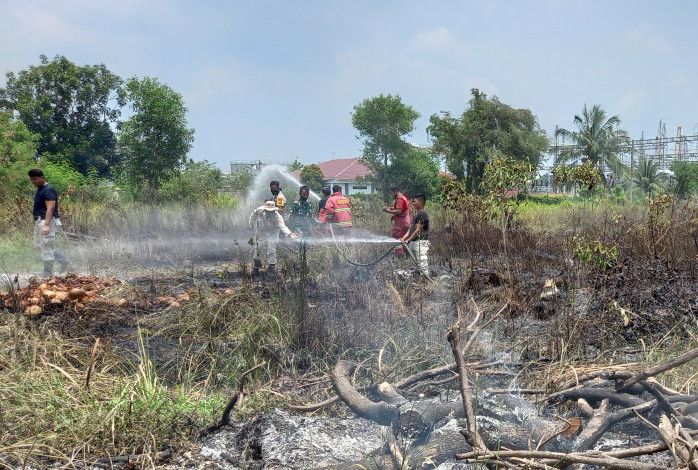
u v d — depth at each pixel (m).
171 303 7.02
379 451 3.48
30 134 23.12
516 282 7.62
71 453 3.77
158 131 32.53
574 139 55.50
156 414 4.14
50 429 3.96
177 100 32.91
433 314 6.57
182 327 6.29
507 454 3.03
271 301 6.59
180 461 3.79
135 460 3.76
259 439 3.85
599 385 4.35
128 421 4.03
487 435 3.29
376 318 6.28
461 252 11.15
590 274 7.24
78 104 52.28
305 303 6.29
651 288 7.07
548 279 7.24
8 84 51.47
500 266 8.93
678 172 48.53
